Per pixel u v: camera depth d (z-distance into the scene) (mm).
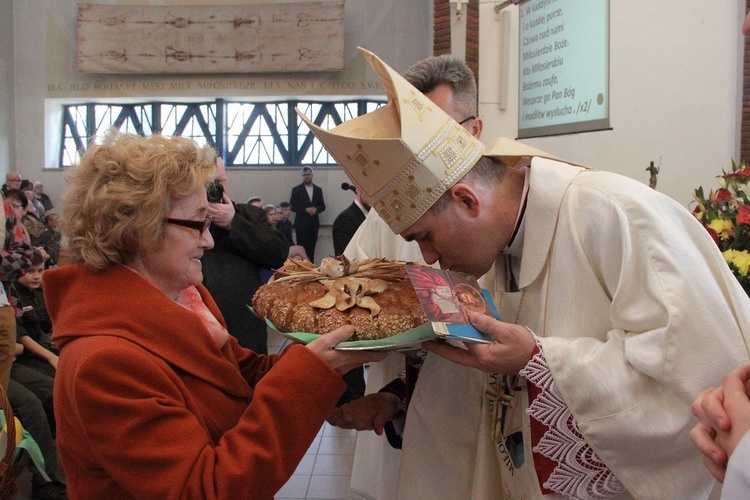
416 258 1854
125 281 1143
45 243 6117
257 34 10742
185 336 1153
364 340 1166
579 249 1246
